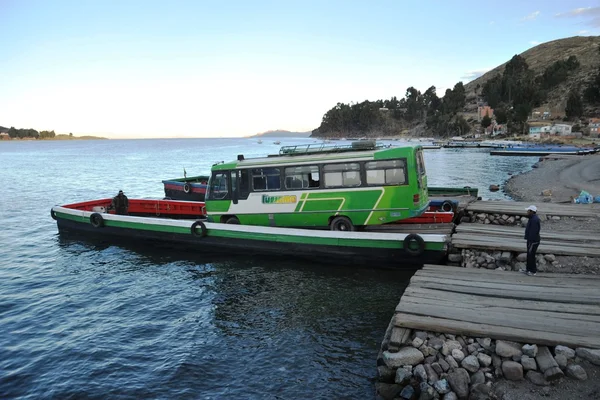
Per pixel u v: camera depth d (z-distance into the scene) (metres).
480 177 50.41
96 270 17.20
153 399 8.50
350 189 16.48
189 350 10.41
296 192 17.33
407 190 15.74
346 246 15.84
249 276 15.68
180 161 101.25
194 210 24.84
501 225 17.81
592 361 7.26
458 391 7.31
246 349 10.35
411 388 7.64
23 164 96.44
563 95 193.25
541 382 7.18
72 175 66.06
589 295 9.83
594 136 126.62
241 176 18.33
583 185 33.66
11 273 17.05
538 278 11.27
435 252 14.62
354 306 12.66
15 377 9.45
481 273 11.86
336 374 9.12
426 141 190.38
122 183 53.75
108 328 11.82
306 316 12.08
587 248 13.23
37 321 12.44
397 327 8.70
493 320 8.59
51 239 22.66
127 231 20.39
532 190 34.12
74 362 10.02
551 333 7.94
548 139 121.94
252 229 17.31
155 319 12.34
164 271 16.75
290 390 8.63
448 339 8.31
